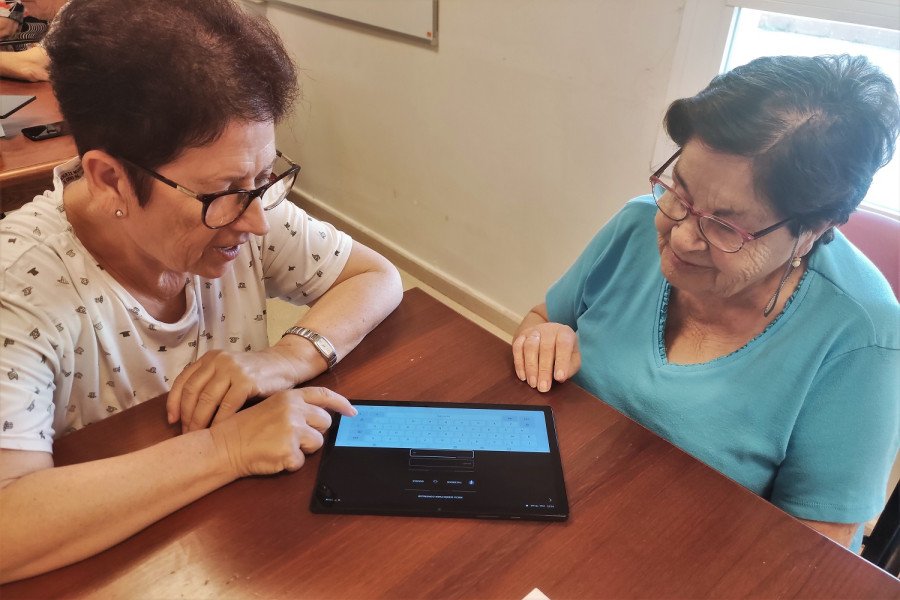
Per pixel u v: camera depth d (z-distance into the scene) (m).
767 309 0.82
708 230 0.71
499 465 0.70
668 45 1.40
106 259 0.78
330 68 2.31
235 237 0.71
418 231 2.33
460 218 2.13
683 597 0.58
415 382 0.83
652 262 0.93
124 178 0.63
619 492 0.68
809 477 0.81
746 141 0.63
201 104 0.57
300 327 0.87
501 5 1.67
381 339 0.91
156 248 0.70
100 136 0.60
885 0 1.10
